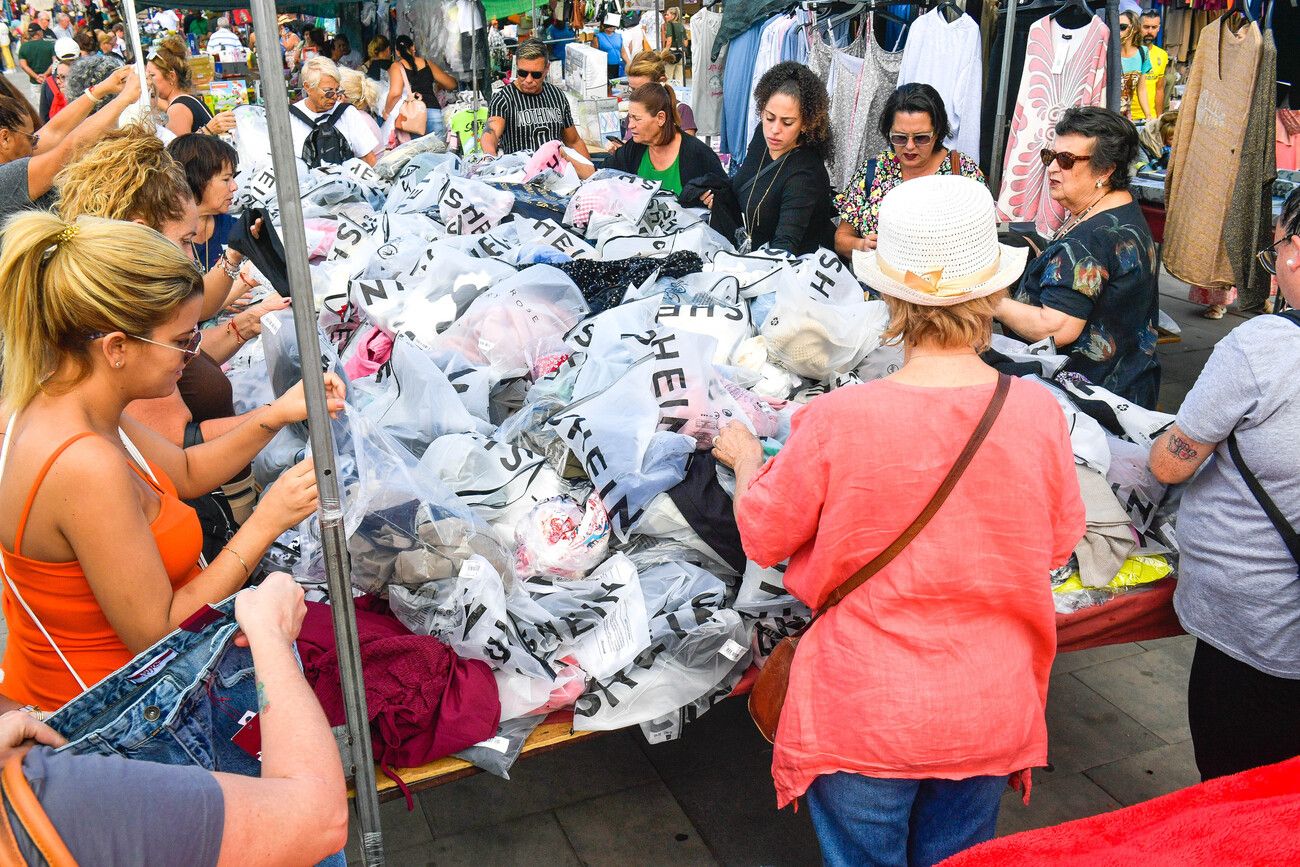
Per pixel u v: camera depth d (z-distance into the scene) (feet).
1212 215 15.19
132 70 13.61
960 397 5.53
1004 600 5.70
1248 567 6.91
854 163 19.20
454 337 10.18
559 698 7.09
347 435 7.61
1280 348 6.55
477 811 9.61
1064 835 4.32
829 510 5.70
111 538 5.25
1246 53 14.28
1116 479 8.46
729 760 10.25
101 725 4.43
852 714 5.78
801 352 9.75
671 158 16.62
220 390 8.76
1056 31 16.08
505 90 21.18
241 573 5.84
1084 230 10.12
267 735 3.98
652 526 7.95
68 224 5.33
